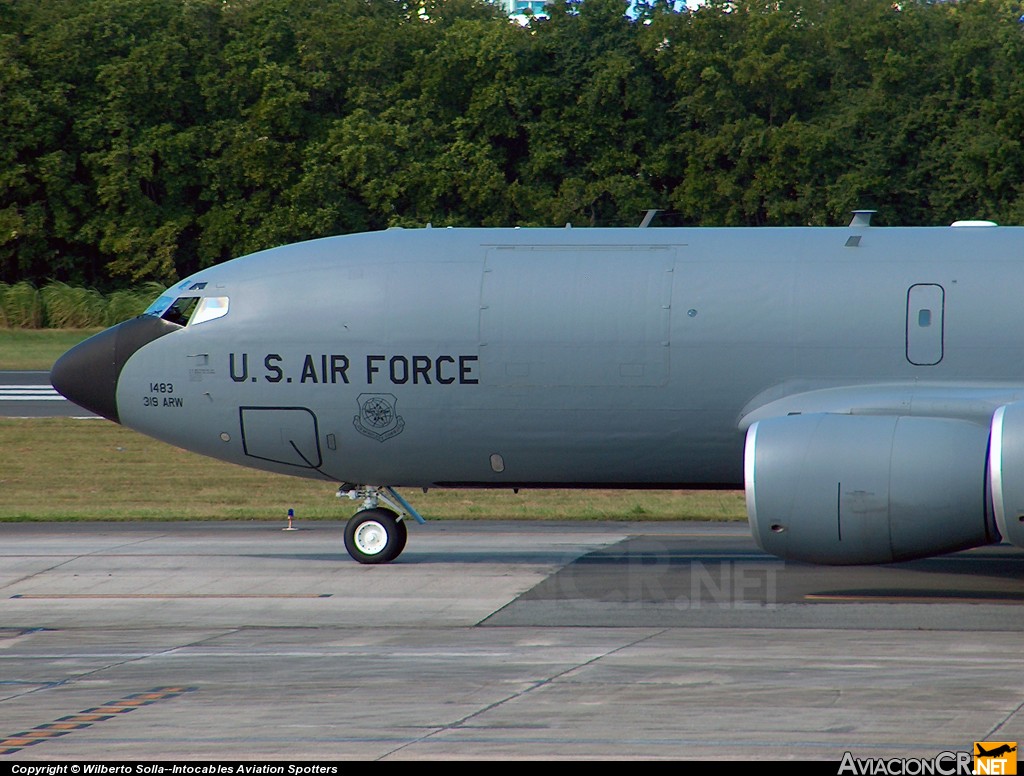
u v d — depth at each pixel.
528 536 97.56
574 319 78.62
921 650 58.88
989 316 74.94
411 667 56.94
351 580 79.69
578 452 80.50
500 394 79.69
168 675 56.19
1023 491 65.69
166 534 100.44
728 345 77.06
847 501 68.75
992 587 75.50
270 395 82.50
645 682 53.53
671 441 79.12
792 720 47.62
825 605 70.44
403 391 80.69
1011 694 50.75
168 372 84.00
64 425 159.50
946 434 68.69
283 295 82.56
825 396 75.25
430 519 107.81
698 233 81.12
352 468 84.12
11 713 50.38
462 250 82.00
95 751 45.41
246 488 127.06
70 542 96.31
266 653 60.31
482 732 46.84
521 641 62.16
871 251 78.06
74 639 64.12
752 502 70.62
